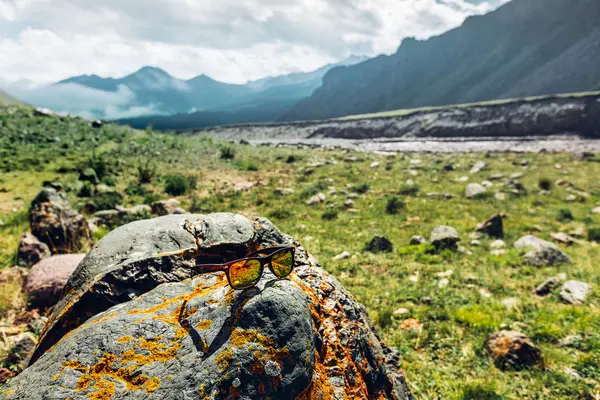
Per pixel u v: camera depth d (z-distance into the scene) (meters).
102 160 26.03
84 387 2.01
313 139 109.44
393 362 3.92
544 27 190.88
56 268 7.48
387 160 39.97
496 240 13.32
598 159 33.69
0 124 37.00
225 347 2.18
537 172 28.34
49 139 35.25
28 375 2.13
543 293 9.02
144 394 1.99
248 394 2.06
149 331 2.32
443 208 18.47
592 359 6.10
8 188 18.88
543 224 15.62
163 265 3.15
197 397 1.99
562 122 72.94
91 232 11.56
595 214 16.91
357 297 8.91
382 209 18.42
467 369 6.23
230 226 3.49
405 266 11.03
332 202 20.22
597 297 8.48
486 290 9.35
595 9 165.62
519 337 6.57
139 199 19.95
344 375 2.60
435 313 8.09
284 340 2.26
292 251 2.70
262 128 139.12
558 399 5.37
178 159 35.91
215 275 2.99
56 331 2.88
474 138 78.81
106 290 2.93
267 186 25.14
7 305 6.67
